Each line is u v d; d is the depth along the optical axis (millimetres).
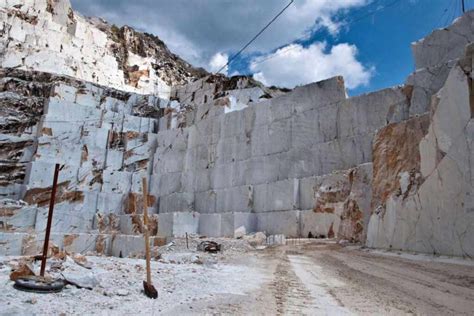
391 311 6672
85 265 9867
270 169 36156
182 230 35312
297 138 35094
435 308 7023
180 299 7008
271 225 33031
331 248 23031
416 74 27062
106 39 62625
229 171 39656
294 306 6836
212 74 57188
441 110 16375
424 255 15633
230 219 33500
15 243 29453
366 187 25375
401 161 21656
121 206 42688
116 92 49250
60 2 57469
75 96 45406
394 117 27828
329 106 33188
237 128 40781
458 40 25594
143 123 48688
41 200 38188
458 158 14117
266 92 53875
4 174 39000
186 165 44281
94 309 5789
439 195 15281
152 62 67062
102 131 45031
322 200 29734
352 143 30328
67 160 41406
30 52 49469
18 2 52531
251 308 6523
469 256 13148
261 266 14047
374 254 18422
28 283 6344
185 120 47812
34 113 42875
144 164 46344
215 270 12078
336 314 6320
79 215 39281
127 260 13000
